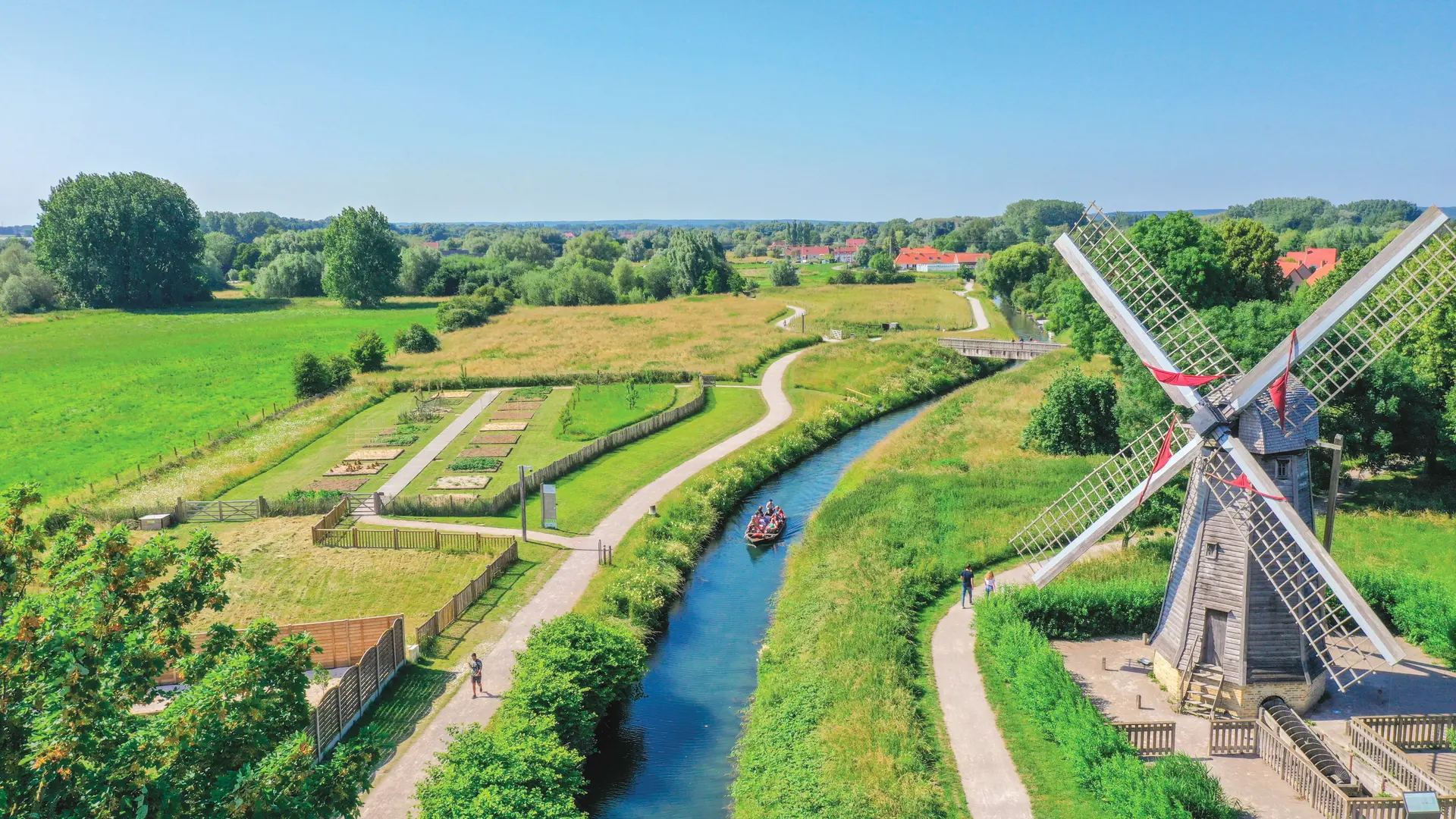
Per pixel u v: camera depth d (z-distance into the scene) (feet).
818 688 106.73
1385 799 77.46
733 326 401.08
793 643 122.62
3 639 43.98
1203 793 74.84
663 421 237.86
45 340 400.26
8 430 245.04
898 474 188.24
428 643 118.73
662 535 163.73
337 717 96.68
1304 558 92.27
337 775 55.06
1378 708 98.89
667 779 97.50
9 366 338.75
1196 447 97.55
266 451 211.61
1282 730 89.10
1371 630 84.43
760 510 176.24
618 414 247.70
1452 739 87.51
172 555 53.11
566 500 179.42
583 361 322.75
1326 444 106.11
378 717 102.99
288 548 153.38
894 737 94.68
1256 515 92.89
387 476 195.21
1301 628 92.89
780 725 101.86
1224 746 91.50
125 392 292.40
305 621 127.24
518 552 152.87
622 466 203.72
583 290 538.47
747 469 205.36
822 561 148.36
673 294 577.84
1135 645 115.65
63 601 47.88
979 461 200.34
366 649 113.91
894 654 112.68
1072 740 88.22
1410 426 152.05
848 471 210.59
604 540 159.84
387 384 279.49
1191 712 98.99
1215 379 93.50
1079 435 197.06
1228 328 156.04
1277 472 92.79
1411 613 112.16
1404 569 130.52
